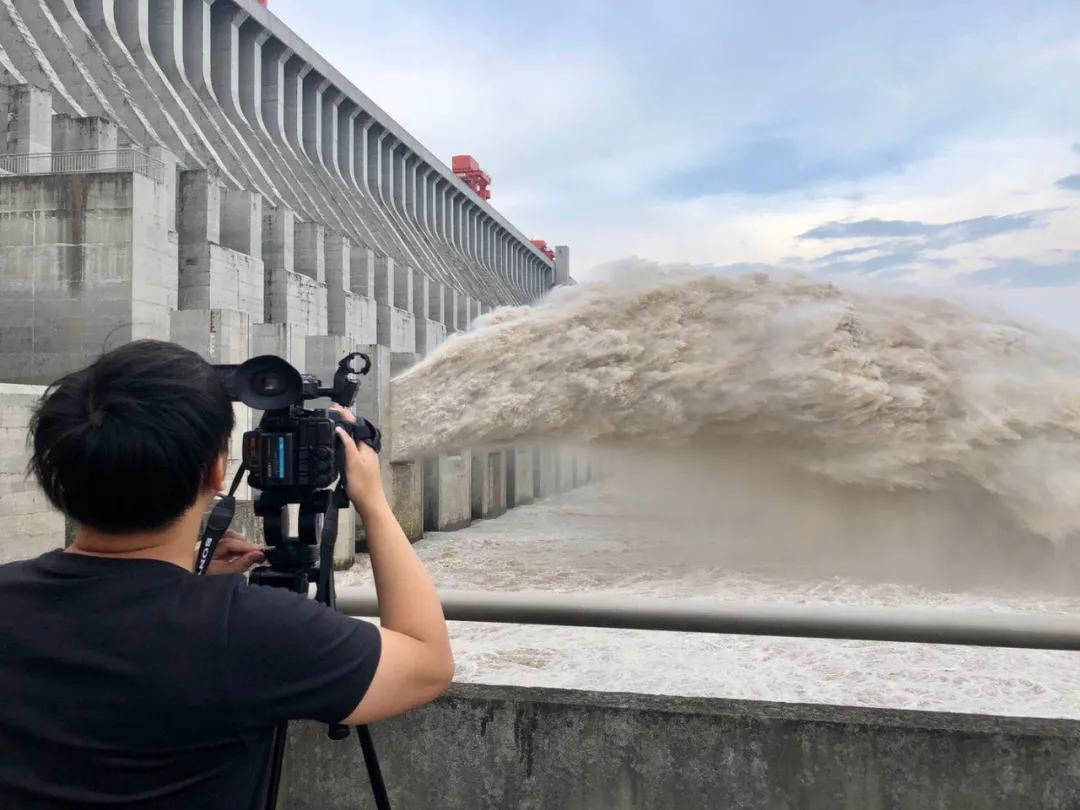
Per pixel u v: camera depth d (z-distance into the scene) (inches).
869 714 113.7
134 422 60.8
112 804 59.4
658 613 142.0
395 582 74.7
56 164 1208.8
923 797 112.9
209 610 63.3
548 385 708.0
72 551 67.5
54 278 975.0
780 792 116.6
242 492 785.6
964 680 124.0
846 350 617.6
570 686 122.5
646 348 665.6
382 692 65.4
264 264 1571.1
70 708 60.1
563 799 122.3
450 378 770.2
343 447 84.4
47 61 1488.7
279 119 2208.4
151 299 1001.5
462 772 125.3
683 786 118.8
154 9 1886.1
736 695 118.3
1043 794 109.9
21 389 612.4
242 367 85.0
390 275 2078.0
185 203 1346.0
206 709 60.9
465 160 3759.8
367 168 2704.2
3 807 59.2
